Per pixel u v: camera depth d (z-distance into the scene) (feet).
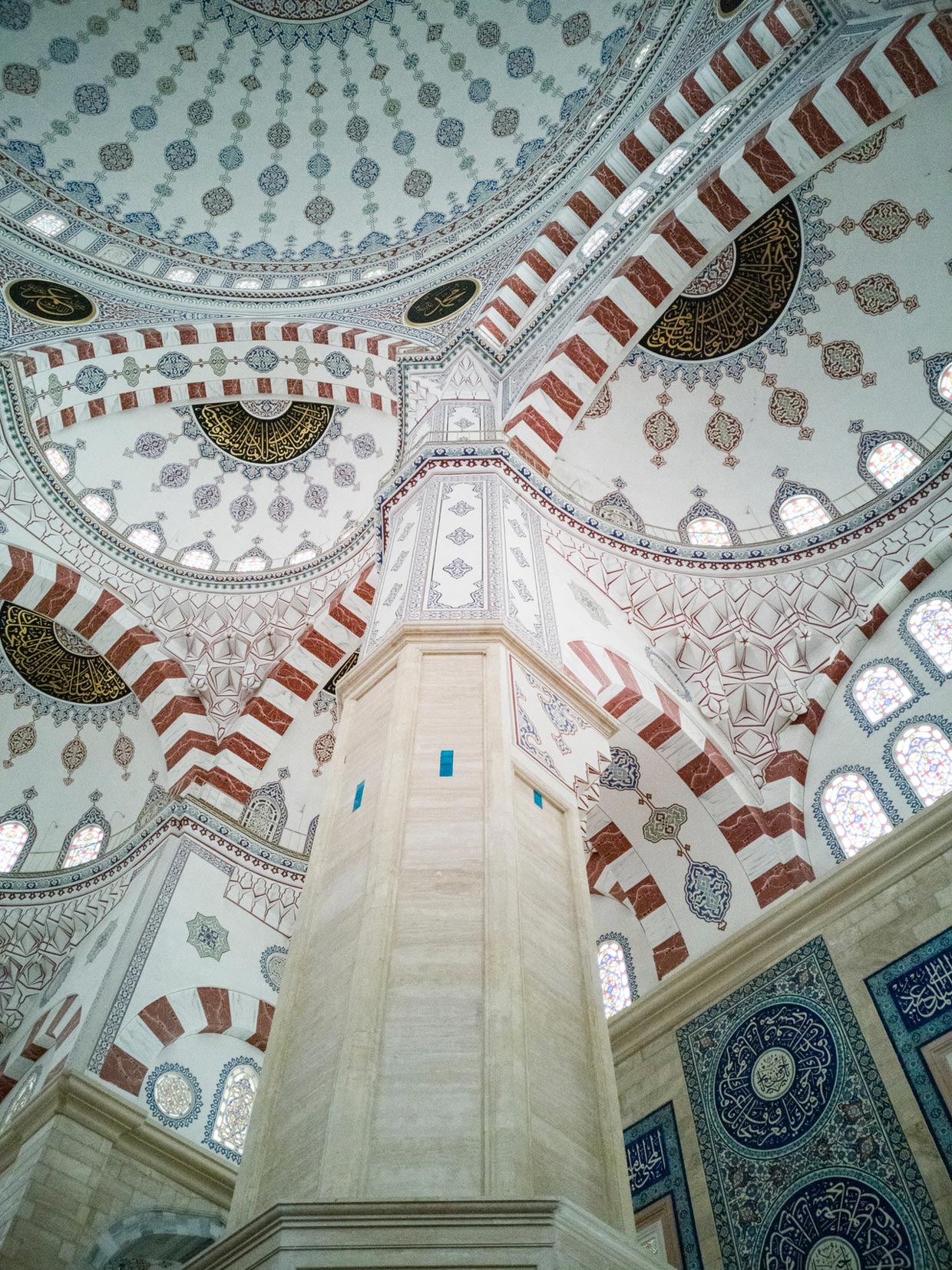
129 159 44.70
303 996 14.93
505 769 17.60
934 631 28.66
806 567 31.60
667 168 35.68
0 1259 22.24
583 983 15.51
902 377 31.50
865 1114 20.52
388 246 44.86
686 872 28.17
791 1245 20.07
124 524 41.57
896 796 26.68
